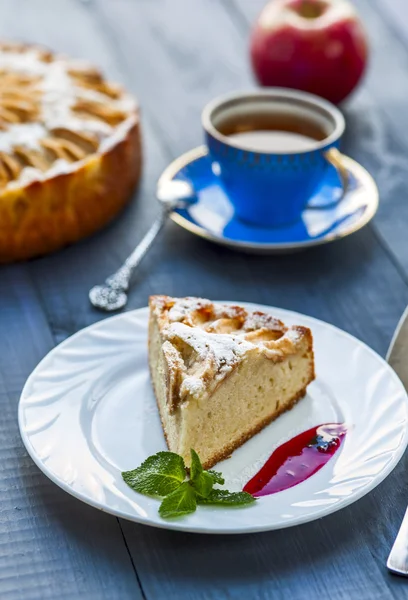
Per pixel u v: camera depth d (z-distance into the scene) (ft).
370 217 3.06
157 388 2.62
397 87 3.66
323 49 3.43
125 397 2.64
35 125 3.12
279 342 2.59
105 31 3.84
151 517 2.37
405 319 2.73
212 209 3.15
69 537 2.43
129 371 2.68
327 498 2.43
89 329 2.73
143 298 2.93
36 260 3.02
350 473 2.48
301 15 3.51
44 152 3.05
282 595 2.36
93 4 3.98
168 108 3.52
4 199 2.91
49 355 2.67
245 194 3.04
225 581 2.38
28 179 2.96
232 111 3.16
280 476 2.50
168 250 3.07
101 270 3.00
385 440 2.52
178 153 3.36
